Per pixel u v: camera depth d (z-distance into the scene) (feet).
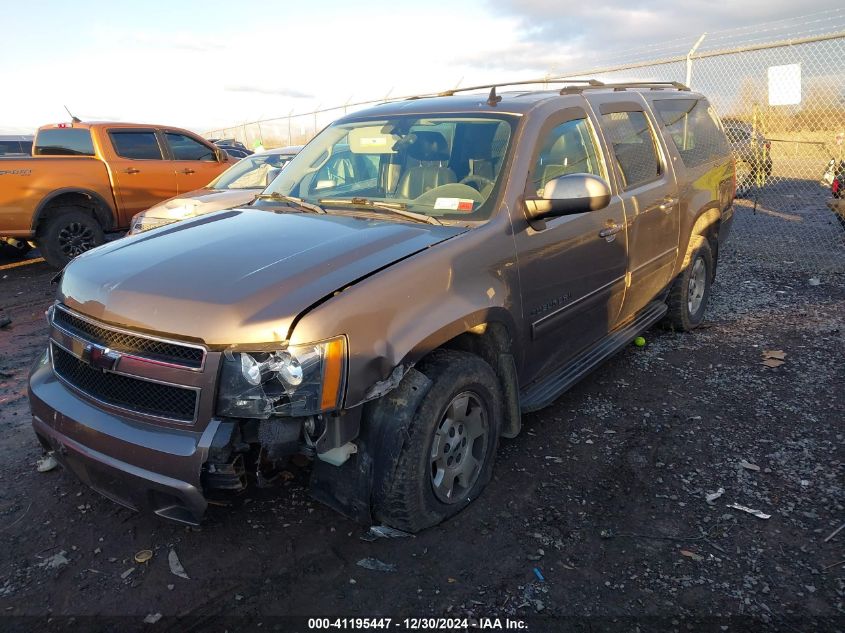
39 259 34.40
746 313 20.93
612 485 11.34
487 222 10.93
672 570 9.21
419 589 8.91
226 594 8.87
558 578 9.09
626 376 15.97
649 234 15.47
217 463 8.06
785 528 10.08
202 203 24.56
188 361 8.25
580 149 13.55
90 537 10.12
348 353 8.38
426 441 9.23
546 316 12.09
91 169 31.17
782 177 42.04
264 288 8.51
